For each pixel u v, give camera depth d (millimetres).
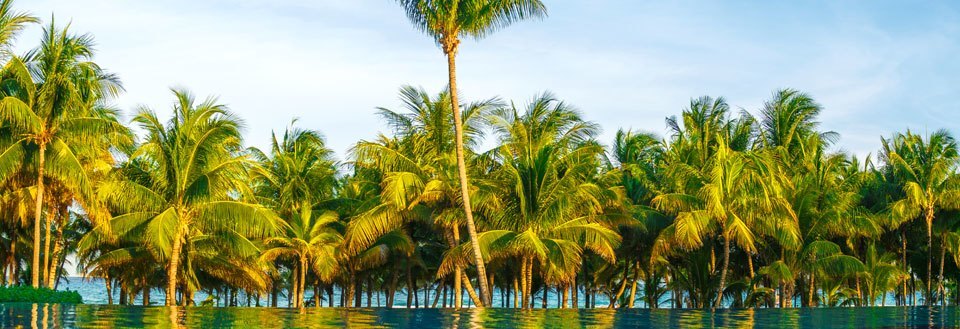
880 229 39781
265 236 38812
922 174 40469
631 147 44156
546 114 33281
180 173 30828
